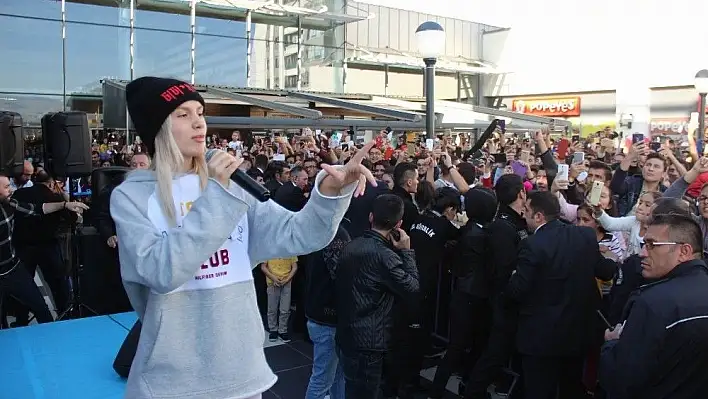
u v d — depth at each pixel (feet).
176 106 5.45
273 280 20.67
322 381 14.17
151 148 5.64
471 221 16.43
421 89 106.83
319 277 13.93
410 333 16.57
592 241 13.48
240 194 5.81
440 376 16.43
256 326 5.74
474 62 116.57
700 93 42.06
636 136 22.22
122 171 20.27
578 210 16.24
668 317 8.54
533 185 23.13
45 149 20.77
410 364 16.79
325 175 5.83
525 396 13.99
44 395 11.61
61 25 61.46
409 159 31.42
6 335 14.71
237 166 5.22
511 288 13.52
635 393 8.84
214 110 62.39
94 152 53.01
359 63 97.66
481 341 17.06
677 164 21.33
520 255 13.57
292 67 79.97
